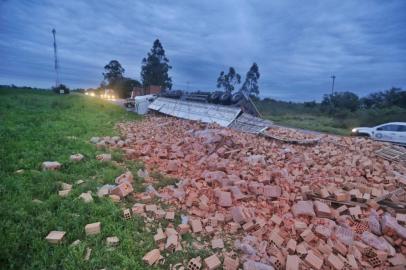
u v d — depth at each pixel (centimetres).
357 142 1281
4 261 319
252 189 583
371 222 486
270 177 661
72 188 544
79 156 742
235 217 470
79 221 407
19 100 2280
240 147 970
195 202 530
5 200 452
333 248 414
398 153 1078
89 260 332
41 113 1638
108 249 358
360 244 422
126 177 614
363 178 753
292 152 991
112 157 803
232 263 356
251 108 1938
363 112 3244
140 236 402
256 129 1406
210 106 1830
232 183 614
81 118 1631
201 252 381
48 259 328
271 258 373
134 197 544
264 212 511
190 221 454
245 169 742
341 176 762
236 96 1900
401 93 3594
